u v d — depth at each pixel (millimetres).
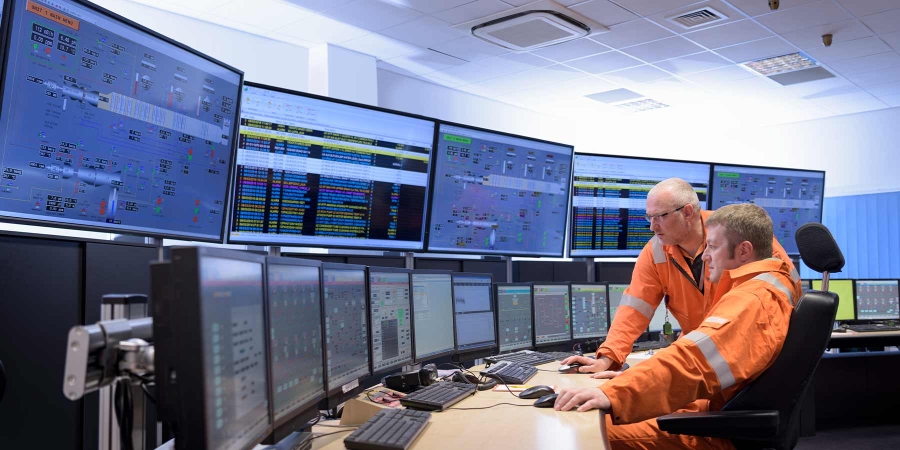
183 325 957
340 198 2975
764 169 4676
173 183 2285
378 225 3152
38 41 1773
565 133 8742
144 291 2197
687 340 1765
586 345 3523
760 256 1993
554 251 4070
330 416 1933
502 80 7062
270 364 1279
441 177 3393
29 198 1826
